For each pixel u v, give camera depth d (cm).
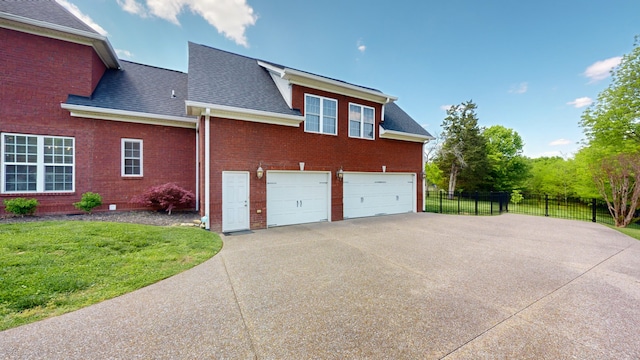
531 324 309
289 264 522
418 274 474
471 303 361
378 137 1188
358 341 268
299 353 247
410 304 355
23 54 820
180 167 1073
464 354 251
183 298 363
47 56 851
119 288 387
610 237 805
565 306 356
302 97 971
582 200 1620
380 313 329
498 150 3008
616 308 352
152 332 278
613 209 1113
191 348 251
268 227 901
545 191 1992
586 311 343
